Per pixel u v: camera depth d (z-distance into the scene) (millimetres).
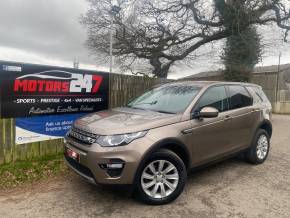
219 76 18375
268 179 5129
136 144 3715
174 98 4918
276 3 14891
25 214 3711
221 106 5109
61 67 6336
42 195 4320
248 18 14648
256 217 3707
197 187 4688
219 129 4840
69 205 3979
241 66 16469
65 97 6496
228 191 4539
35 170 5379
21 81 5676
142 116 4273
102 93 7410
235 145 5312
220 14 15688
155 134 3891
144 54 16875
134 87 8484
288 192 4543
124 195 4305
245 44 16000
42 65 5984
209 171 5539
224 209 3912
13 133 5684
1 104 5441
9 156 5668
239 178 5156
